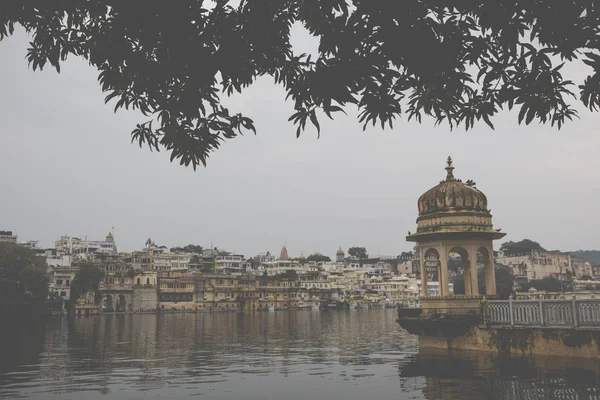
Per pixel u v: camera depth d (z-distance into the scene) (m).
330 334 39.69
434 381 14.43
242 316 107.19
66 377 16.95
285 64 8.51
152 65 8.45
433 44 7.37
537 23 7.26
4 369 19.11
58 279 118.81
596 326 15.76
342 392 13.47
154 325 61.84
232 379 16.11
